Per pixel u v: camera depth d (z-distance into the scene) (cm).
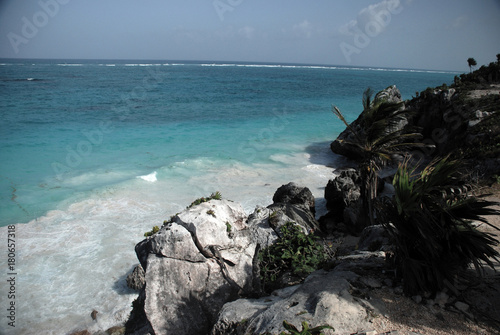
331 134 3525
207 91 6806
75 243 1338
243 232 870
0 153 2330
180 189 1908
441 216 559
